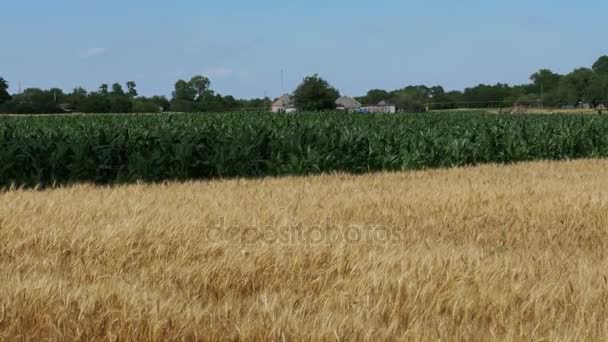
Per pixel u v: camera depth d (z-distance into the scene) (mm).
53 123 46688
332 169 22906
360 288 6746
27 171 19609
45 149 19641
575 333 5555
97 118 52719
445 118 46969
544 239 9922
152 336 5574
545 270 7453
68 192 13383
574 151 29562
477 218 11320
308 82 96188
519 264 7551
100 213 10531
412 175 18484
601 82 115625
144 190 14234
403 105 124625
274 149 22953
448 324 5824
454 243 9383
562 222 11039
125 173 20938
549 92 129000
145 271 7539
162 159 20641
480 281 6832
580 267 7492
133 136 23297
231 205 11734
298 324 5609
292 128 29828
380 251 8141
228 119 46219
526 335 5582
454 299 6332
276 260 7547
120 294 6199
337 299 6434
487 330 5773
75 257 8203
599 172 19391
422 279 6859
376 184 15766
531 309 6191
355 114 56656
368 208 12094
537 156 28781
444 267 7168
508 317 6059
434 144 25938
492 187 14844
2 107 104812
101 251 8344
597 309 6180
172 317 5738
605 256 8781
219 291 7008
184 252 8141
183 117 49000
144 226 9164
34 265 7695
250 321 5691
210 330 5582
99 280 6906
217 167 21641
